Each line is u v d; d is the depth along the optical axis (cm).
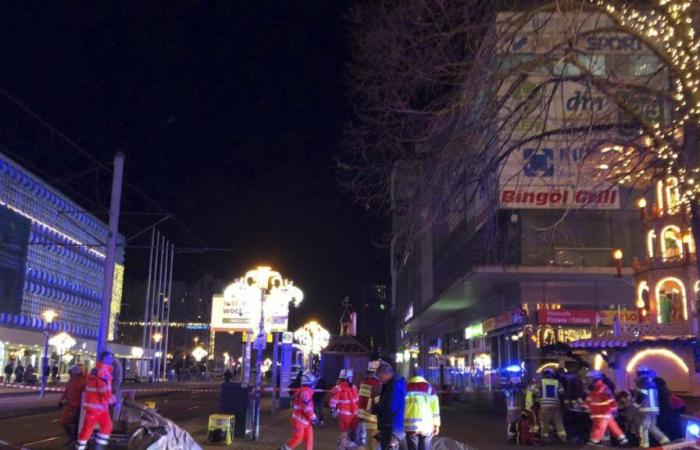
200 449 1032
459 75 926
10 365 4153
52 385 4347
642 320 2228
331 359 3606
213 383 6469
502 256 2547
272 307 2214
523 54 955
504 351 2964
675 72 854
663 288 2208
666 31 902
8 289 4172
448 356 4494
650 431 1422
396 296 8031
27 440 1527
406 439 1040
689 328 2023
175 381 6675
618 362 2092
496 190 977
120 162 1692
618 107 928
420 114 948
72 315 5284
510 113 944
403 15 922
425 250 4738
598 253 2564
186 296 10000
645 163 1132
